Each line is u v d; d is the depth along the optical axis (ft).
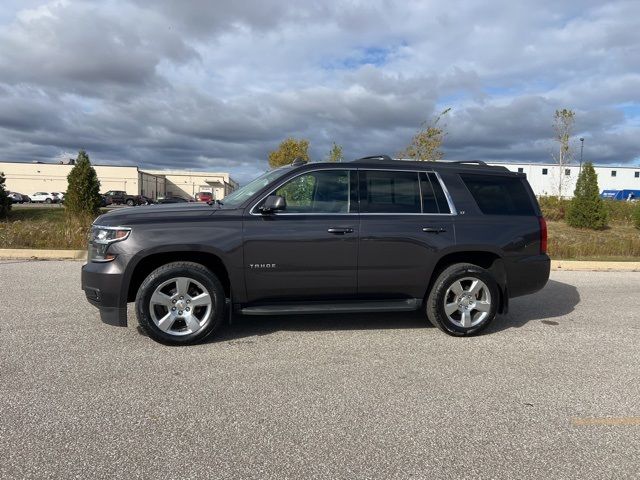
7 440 10.67
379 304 18.33
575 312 23.66
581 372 15.44
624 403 13.20
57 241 41.14
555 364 16.15
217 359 15.88
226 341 17.74
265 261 17.20
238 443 10.77
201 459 10.12
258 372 14.87
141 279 17.65
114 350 16.48
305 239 17.38
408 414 12.32
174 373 14.64
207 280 16.97
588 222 72.08
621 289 30.14
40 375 14.26
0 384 13.58
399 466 10.02
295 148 113.39
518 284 19.35
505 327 20.68
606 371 15.57
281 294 17.66
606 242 47.52
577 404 13.09
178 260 17.51
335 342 17.93
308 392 13.51
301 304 17.93
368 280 18.04
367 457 10.33
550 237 52.85
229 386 13.79
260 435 11.14
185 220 16.96
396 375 14.88
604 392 13.91
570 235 62.13
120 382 13.88
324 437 11.11
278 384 14.01
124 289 16.51
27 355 15.85
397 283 18.28
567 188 161.07
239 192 19.72
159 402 12.68
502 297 19.74
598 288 30.40
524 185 20.10
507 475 9.78
